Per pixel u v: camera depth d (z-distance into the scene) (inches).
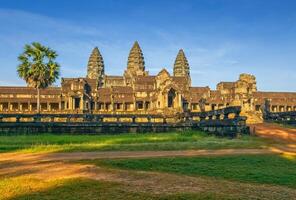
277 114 2277.3
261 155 888.9
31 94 4441.4
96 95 4643.2
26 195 510.9
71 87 4456.2
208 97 4992.6
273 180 619.2
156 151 977.5
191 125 1758.1
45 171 683.4
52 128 1626.5
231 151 978.1
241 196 506.3
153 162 770.2
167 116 2041.1
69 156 883.4
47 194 515.2
